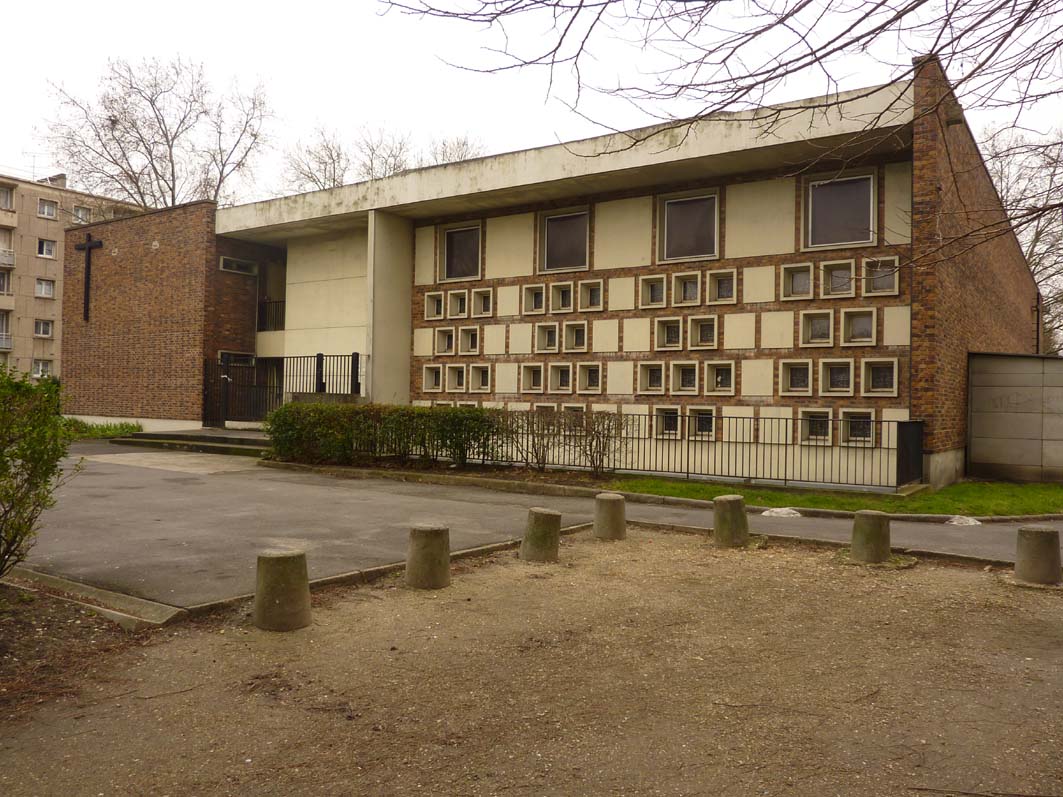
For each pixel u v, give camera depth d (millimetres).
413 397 22719
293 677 5227
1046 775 3975
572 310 19859
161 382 25672
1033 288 29469
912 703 4957
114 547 8664
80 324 28125
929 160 14570
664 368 18391
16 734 4312
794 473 16516
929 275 15062
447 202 20906
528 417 16812
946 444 16188
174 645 5773
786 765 4074
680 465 17797
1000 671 5570
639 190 19062
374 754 4160
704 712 4781
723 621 6734
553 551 8914
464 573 8258
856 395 16016
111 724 4469
